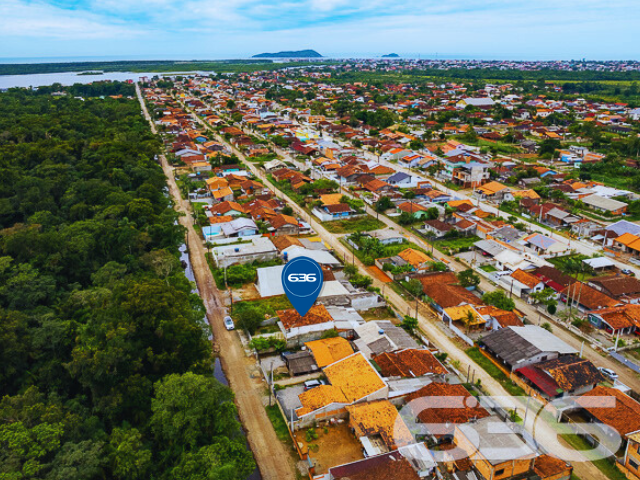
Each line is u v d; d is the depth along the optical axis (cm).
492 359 6000
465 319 6525
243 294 7650
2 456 3612
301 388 5403
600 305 7012
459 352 6172
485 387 5481
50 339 5419
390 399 5166
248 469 3966
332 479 4084
